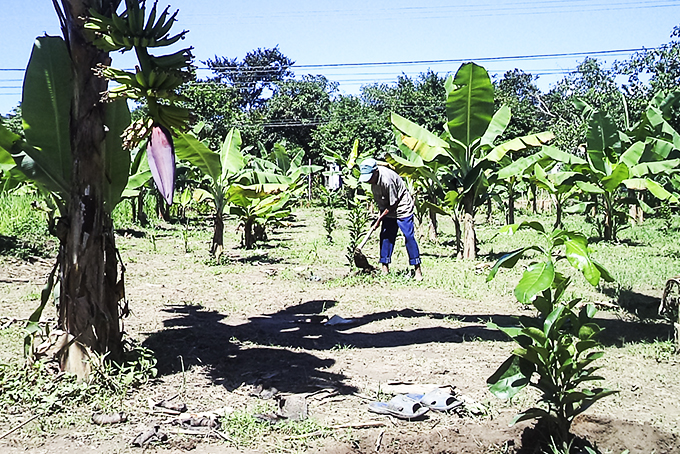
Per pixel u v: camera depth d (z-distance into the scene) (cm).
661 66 2234
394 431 423
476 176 1227
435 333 684
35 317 502
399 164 1289
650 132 1669
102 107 476
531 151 2595
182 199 2127
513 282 990
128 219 1914
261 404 466
